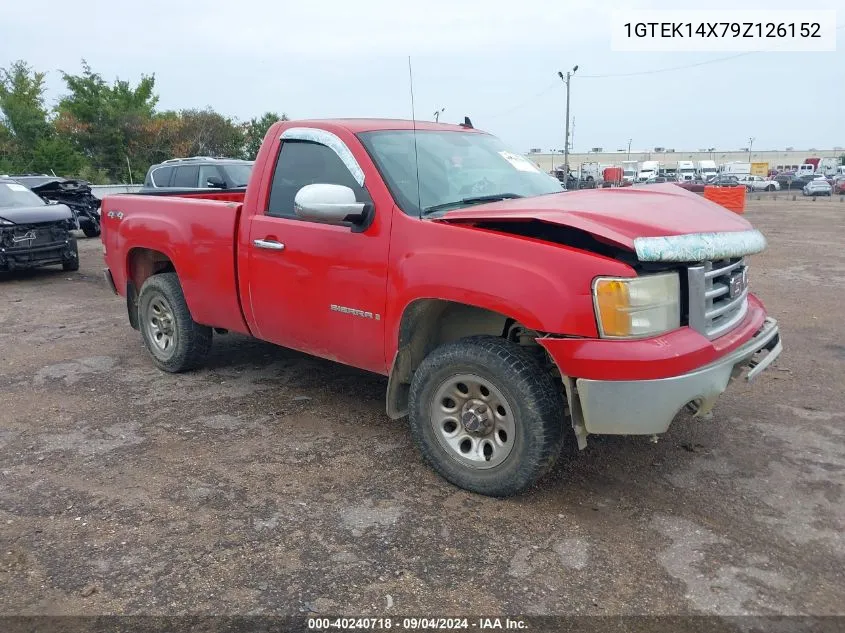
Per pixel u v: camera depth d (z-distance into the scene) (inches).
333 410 191.5
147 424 182.1
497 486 138.0
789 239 650.2
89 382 217.9
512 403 132.5
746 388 207.9
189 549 123.8
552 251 126.3
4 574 116.8
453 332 157.8
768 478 149.7
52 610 107.7
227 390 208.5
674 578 114.9
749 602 108.7
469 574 116.4
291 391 207.0
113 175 1579.7
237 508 138.1
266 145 182.9
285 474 152.9
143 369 231.6
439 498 141.9
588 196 151.9
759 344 144.0
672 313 127.6
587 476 150.9
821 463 156.6
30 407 195.9
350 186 160.1
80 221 684.1
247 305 186.5
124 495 143.6
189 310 209.0
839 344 258.2
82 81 1601.9
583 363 123.0
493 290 130.7
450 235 138.9
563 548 123.6
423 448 149.2
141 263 234.7
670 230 126.5
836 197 1717.5
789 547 123.6
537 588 112.7
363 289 154.8
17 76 1620.3
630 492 143.9
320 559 120.8
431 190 157.4
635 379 120.6
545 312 125.6
